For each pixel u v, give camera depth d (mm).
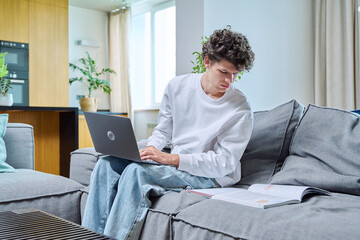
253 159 1863
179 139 1813
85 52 6594
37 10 5391
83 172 2256
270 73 4141
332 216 1135
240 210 1246
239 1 3770
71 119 3662
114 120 1509
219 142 1734
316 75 4617
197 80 1838
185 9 3592
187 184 1634
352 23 4297
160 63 6301
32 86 5371
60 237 903
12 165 2484
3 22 5113
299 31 4555
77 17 6492
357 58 4305
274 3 4207
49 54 5516
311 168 1594
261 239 1089
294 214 1176
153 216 1419
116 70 6609
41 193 1924
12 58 5184
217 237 1183
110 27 6691
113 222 1402
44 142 3734
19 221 1072
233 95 1745
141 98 6730
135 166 1498
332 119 1705
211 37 1672
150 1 6121
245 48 1618
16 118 3545
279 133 1834
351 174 1515
